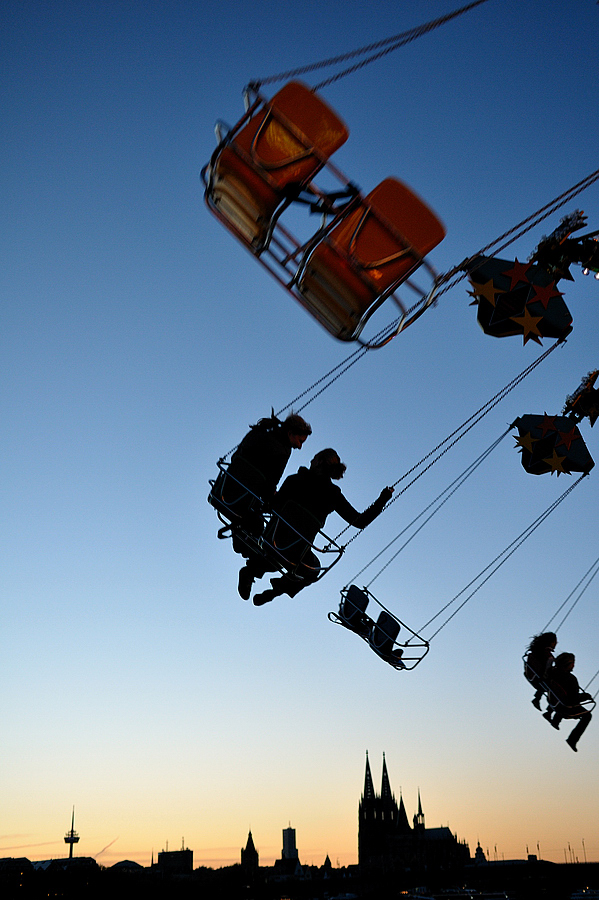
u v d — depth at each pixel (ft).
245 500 32.30
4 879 559.79
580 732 52.75
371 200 22.62
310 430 32.71
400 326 23.99
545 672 52.54
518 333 34.45
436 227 22.53
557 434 47.83
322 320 24.38
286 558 32.27
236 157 22.66
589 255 32.99
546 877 614.34
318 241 22.84
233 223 24.17
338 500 32.19
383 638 39.83
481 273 33.37
